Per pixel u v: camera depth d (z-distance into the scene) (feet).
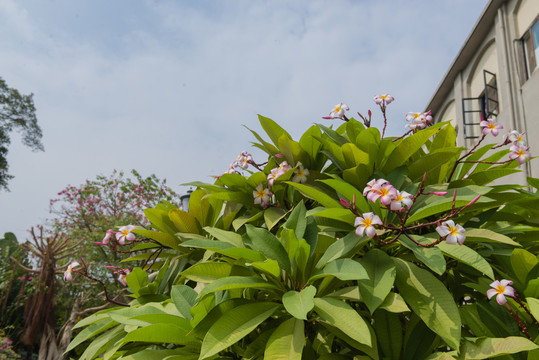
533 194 7.64
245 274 7.07
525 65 45.14
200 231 9.41
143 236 9.64
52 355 38.45
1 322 46.26
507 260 7.22
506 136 8.27
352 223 6.78
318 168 9.14
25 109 101.60
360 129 8.84
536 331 6.29
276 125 9.05
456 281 7.53
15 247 55.42
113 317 6.97
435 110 67.00
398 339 6.32
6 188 100.27
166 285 8.80
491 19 50.31
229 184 9.11
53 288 42.16
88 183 54.49
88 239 45.78
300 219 7.22
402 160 8.05
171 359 6.29
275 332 5.91
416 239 6.52
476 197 6.05
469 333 6.64
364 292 5.94
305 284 6.48
